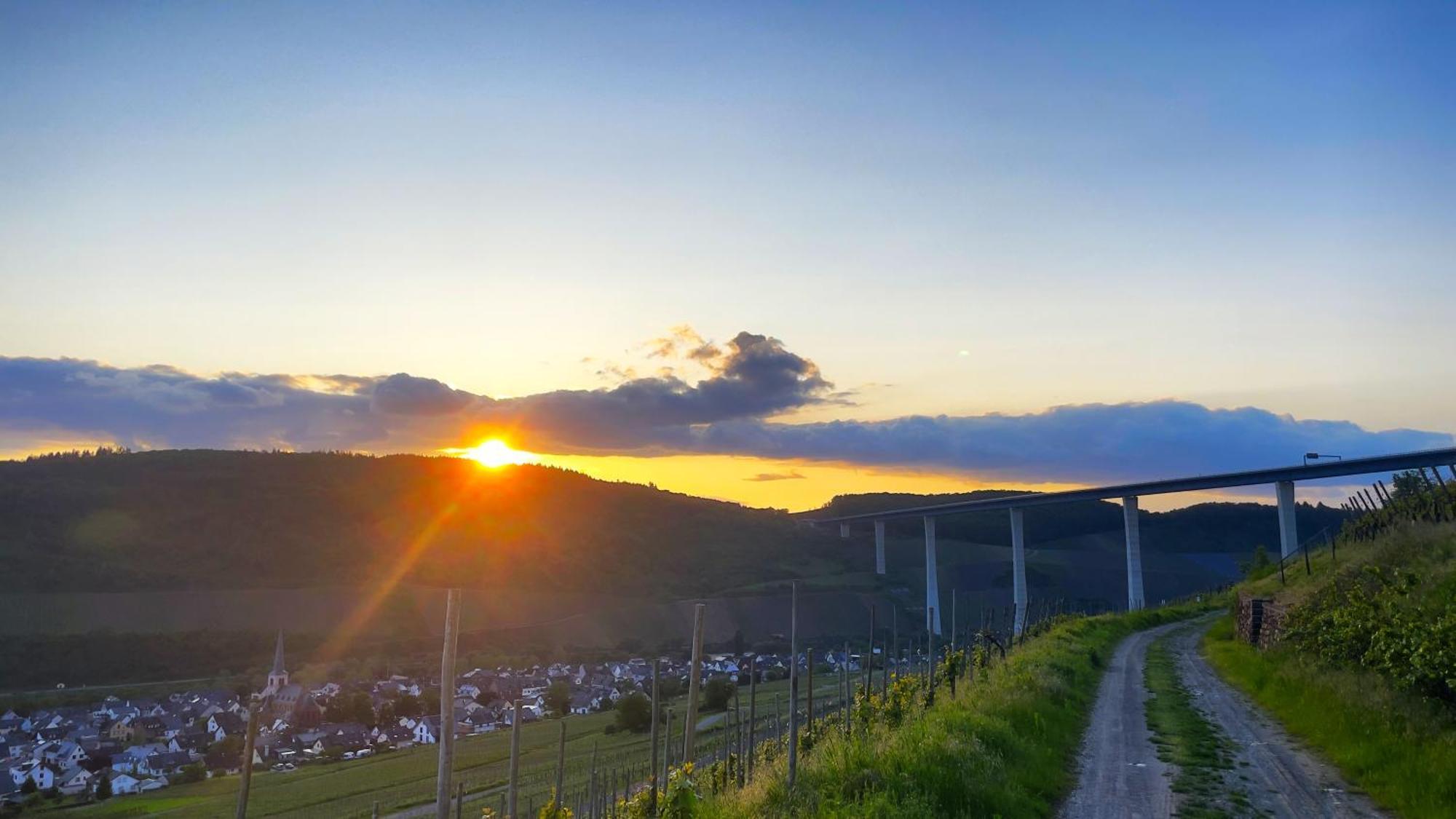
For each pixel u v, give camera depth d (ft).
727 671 421.18
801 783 50.88
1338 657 84.28
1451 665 59.16
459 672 501.56
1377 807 50.44
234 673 509.35
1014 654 122.93
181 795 285.64
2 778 306.14
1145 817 50.01
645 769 196.95
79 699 441.27
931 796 47.16
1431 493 131.13
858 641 522.06
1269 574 199.82
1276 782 56.75
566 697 406.41
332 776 302.04
